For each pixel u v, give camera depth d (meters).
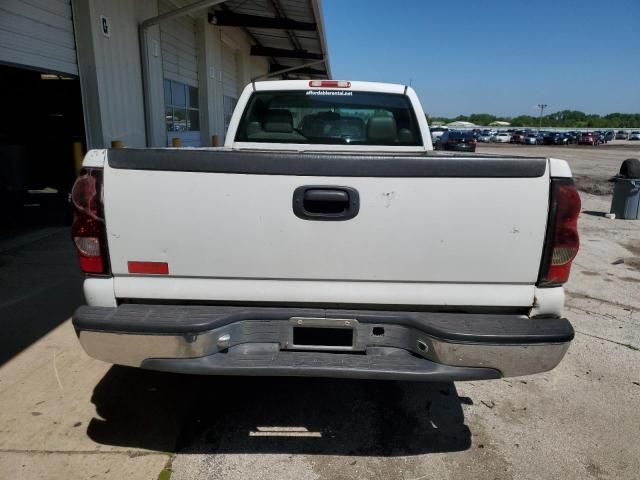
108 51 8.17
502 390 3.43
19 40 6.20
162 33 10.77
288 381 3.46
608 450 2.79
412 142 4.71
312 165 2.31
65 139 8.69
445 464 2.65
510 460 2.69
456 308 2.47
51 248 6.39
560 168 2.33
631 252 7.54
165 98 11.12
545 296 2.42
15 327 4.06
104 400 3.13
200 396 3.23
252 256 2.38
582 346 4.14
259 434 2.85
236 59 17.91
